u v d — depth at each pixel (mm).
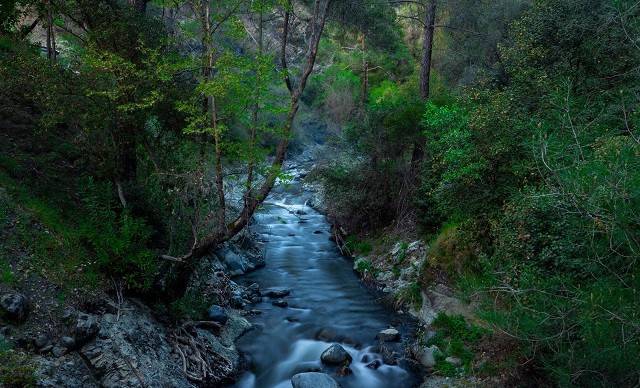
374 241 15047
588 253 5543
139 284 7449
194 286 9609
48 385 5328
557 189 5551
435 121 10398
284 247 16031
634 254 4719
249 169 8273
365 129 15648
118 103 8070
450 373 7773
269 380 7930
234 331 9172
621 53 9672
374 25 17922
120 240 7363
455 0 19219
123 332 6656
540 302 6168
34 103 9172
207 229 8609
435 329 9055
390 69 30016
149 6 14555
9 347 5527
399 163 15344
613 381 5141
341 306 11141
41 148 9133
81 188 7867
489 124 9000
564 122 6246
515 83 10242
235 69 8883
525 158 8750
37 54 9594
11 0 9445
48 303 6336
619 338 4965
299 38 27953
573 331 5793
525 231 7824
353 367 8305
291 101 8938
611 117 7883
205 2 7973
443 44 24312
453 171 9539
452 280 10188
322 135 32938
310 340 9336
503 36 18219
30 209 7484
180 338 7648
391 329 9531
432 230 12836
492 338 7879
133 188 8719
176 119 9133
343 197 16125
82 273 7109
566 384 5426
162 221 8766
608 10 9664
